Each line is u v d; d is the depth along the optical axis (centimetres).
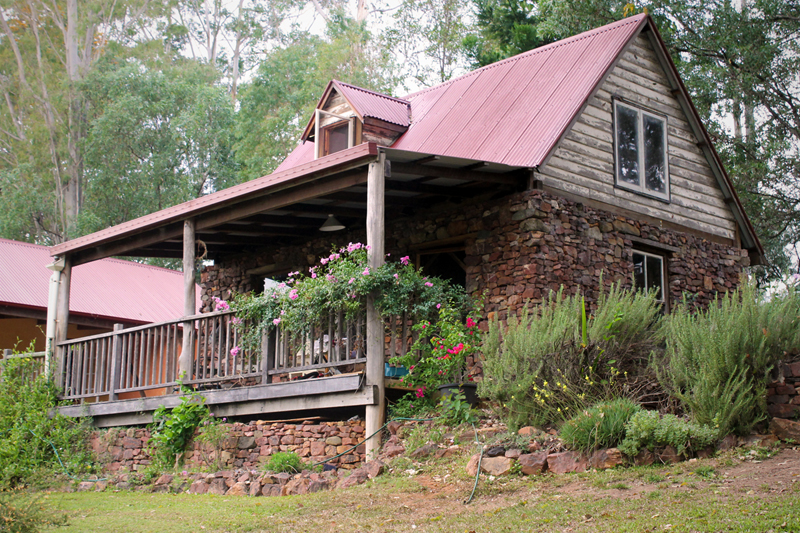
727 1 2003
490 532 584
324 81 2958
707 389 745
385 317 956
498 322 1026
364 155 918
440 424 880
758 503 572
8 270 1822
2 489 932
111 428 1194
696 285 1316
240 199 1080
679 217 1334
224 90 3388
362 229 1315
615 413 746
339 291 927
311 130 1548
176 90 3322
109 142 3095
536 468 739
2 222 3181
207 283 1600
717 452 718
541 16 2286
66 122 3384
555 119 1152
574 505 626
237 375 1041
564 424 775
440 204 1205
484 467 757
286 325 993
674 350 829
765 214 2002
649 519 566
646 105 1320
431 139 1317
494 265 1113
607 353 842
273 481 855
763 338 773
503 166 1041
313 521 673
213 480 912
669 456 716
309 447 939
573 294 1096
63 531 694
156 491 959
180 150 3238
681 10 1997
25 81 3550
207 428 1017
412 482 765
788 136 2064
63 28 3719
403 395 988
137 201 3117
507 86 1350
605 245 1171
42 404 1252
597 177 1198
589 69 1237
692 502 594
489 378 870
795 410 766
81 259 1360
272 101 3012
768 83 2019
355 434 920
